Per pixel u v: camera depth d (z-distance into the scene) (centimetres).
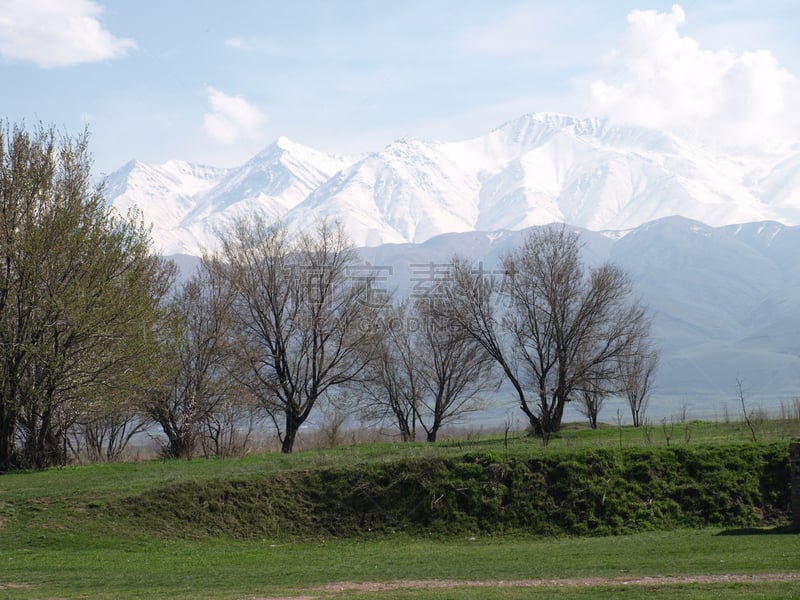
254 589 2180
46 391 4409
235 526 3384
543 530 3331
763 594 1831
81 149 4656
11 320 4431
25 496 3466
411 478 3591
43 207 4497
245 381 5753
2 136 4453
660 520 3325
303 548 3186
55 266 4444
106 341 4453
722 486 3438
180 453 5516
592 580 2161
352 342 6047
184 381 5578
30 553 2891
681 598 1836
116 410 4884
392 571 2456
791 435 4153
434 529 3388
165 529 3300
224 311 5703
